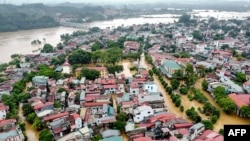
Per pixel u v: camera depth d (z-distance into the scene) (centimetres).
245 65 18862
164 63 19575
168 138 9969
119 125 10638
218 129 10819
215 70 18688
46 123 11331
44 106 12512
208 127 10369
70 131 10731
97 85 15525
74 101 13550
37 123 11206
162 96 14175
